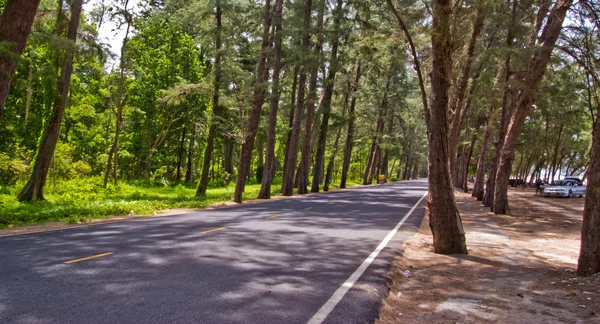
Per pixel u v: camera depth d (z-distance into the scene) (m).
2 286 5.27
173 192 30.17
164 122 35.12
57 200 19.67
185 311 4.61
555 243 11.60
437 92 9.00
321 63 28.62
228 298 5.16
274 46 27.27
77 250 7.75
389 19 25.31
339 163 73.81
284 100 37.53
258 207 19.55
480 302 5.64
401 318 4.97
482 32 17.36
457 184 50.97
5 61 9.84
